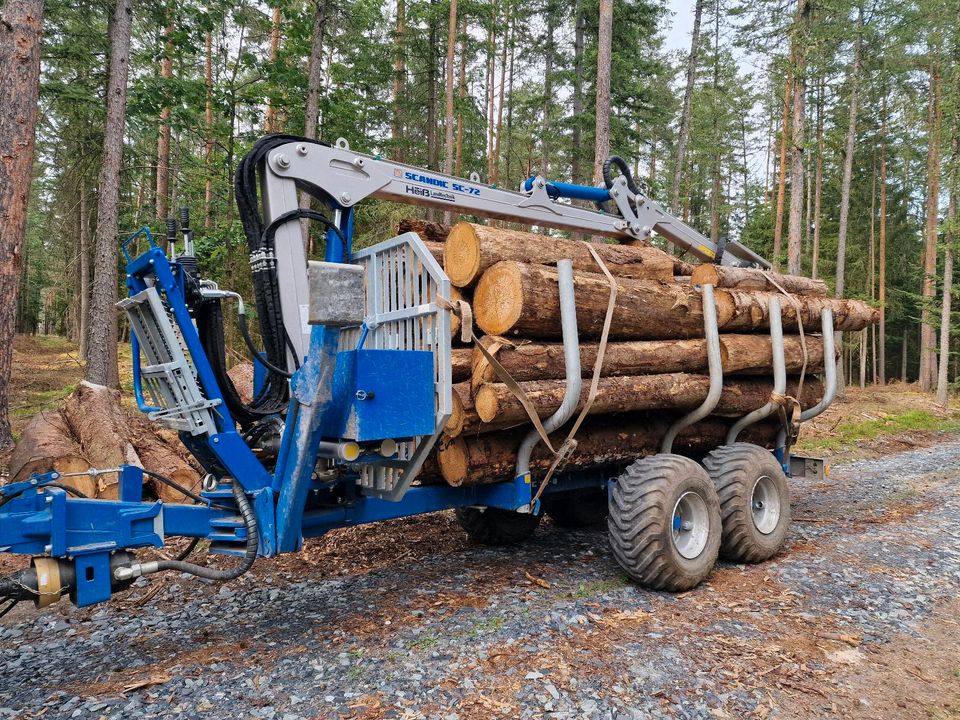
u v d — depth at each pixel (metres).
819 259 31.95
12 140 7.37
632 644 3.65
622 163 6.45
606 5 12.89
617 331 4.85
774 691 3.21
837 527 6.57
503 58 26.34
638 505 4.46
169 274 3.45
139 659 3.56
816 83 24.67
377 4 18.03
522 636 3.73
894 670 3.48
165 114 14.95
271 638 3.81
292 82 15.51
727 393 5.62
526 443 4.50
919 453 12.65
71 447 6.48
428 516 6.88
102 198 10.37
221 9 13.91
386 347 4.30
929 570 5.15
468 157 24.05
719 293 5.55
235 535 3.57
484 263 4.35
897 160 33.81
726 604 4.35
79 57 12.99
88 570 3.17
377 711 2.95
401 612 4.19
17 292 7.66
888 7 22.80
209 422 3.47
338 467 4.02
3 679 3.34
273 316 4.09
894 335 39.12
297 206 4.29
